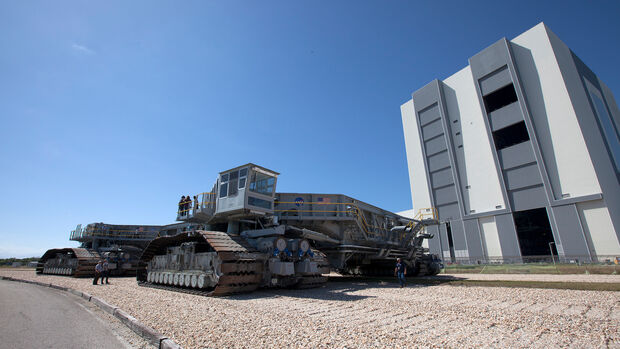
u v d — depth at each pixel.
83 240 30.38
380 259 23.47
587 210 34.78
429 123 53.28
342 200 19.61
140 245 31.03
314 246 18.52
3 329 6.75
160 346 5.51
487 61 45.53
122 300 10.84
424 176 52.50
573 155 36.22
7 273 30.17
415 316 8.11
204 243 15.15
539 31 40.97
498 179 42.59
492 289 14.12
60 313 8.80
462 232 45.53
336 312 8.66
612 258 32.03
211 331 6.39
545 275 23.77
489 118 44.84
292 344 5.50
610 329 6.61
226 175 16.22
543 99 39.69
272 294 12.68
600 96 47.75
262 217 16.11
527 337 6.05
